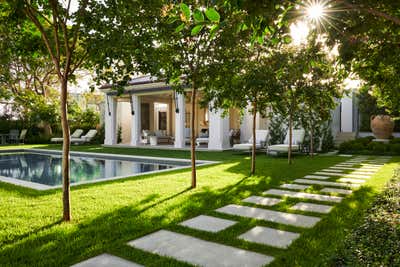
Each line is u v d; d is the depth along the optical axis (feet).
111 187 18.47
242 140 57.98
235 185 19.06
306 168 26.50
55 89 68.08
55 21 11.66
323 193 16.65
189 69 17.76
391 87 13.00
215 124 48.62
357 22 6.93
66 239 10.23
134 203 14.71
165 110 78.64
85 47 11.89
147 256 8.87
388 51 8.19
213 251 9.23
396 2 6.19
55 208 13.91
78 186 18.90
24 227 11.43
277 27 7.33
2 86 33.99
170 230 11.07
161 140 68.03
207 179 21.27
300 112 35.83
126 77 12.46
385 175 22.11
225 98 21.26
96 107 84.02
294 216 12.55
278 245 9.59
